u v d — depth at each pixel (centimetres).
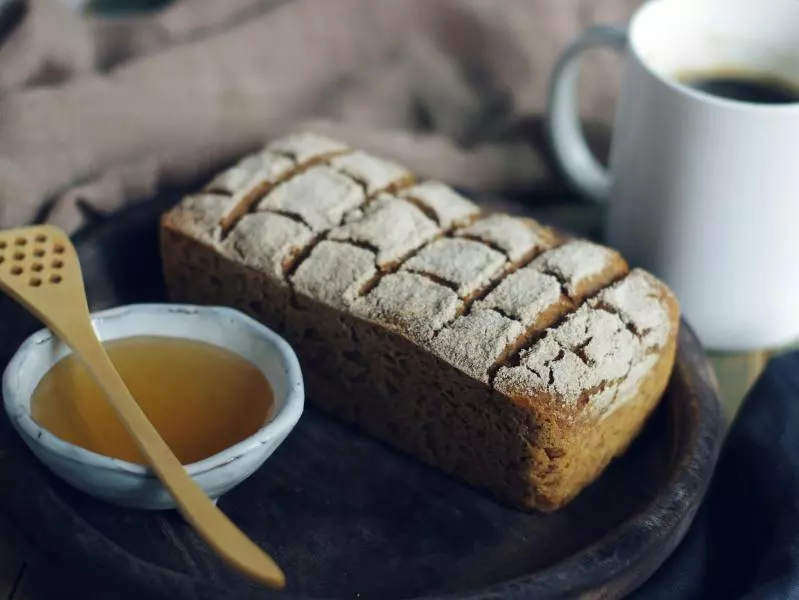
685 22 58
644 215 56
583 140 67
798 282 56
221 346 50
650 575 47
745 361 58
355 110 67
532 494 49
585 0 69
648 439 53
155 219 57
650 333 49
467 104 69
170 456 44
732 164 52
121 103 60
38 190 58
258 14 66
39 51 61
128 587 43
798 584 45
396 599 46
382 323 49
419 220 53
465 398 48
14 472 46
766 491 49
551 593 43
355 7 67
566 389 47
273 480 50
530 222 55
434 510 50
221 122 63
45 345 48
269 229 52
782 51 58
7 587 47
